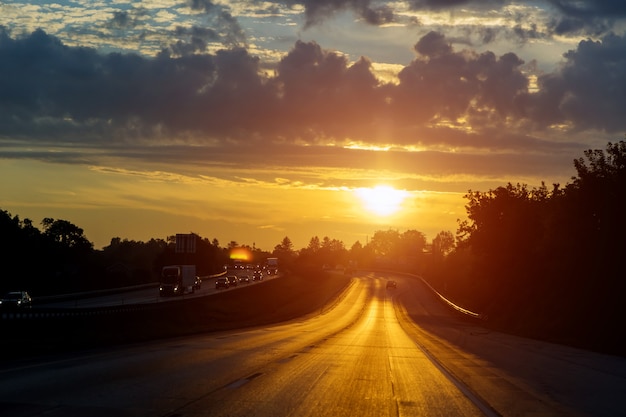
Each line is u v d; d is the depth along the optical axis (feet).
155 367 63.16
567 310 179.42
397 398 48.67
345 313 292.61
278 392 48.65
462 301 327.88
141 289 351.05
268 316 269.44
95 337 117.91
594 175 189.98
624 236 178.40
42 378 53.26
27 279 327.88
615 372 73.61
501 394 52.95
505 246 288.10
